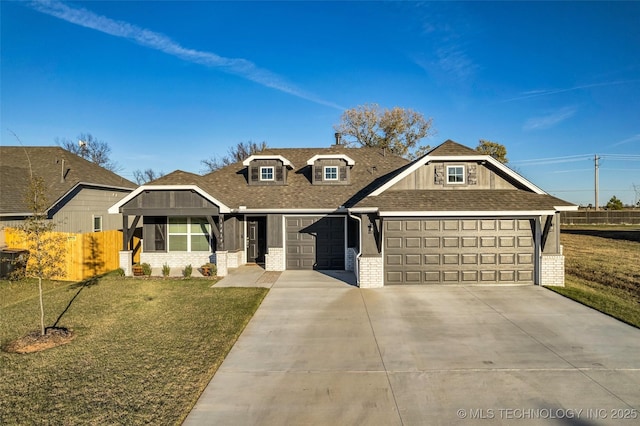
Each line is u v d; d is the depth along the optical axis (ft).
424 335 25.82
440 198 41.57
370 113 124.16
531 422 15.62
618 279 45.32
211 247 53.01
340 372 20.24
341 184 56.29
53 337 24.64
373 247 40.98
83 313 30.86
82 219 61.52
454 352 22.84
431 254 41.06
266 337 25.58
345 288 40.01
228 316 29.94
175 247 53.52
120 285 41.52
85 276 44.88
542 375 19.77
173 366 20.80
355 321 28.99
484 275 41.01
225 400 17.39
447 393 17.95
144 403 17.02
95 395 17.70
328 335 25.94
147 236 53.36
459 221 40.93
